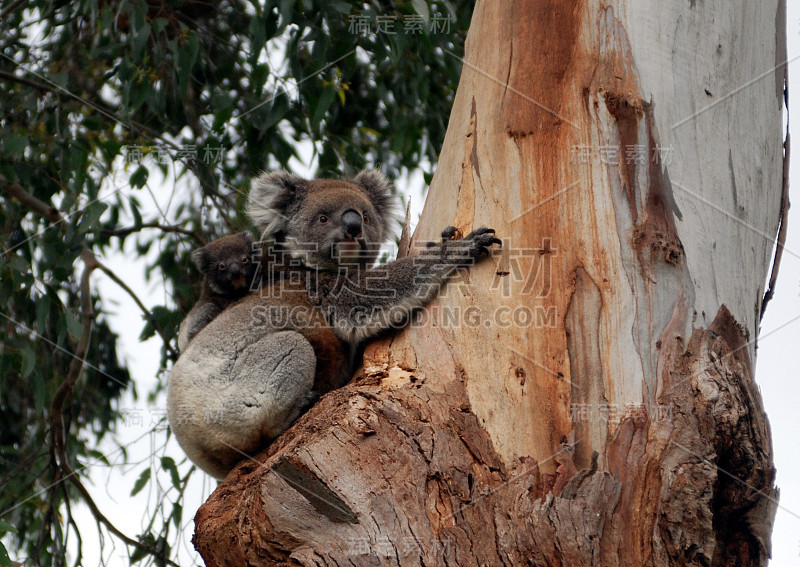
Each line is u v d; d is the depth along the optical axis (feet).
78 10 28.22
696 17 17.12
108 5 28.37
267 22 26.16
